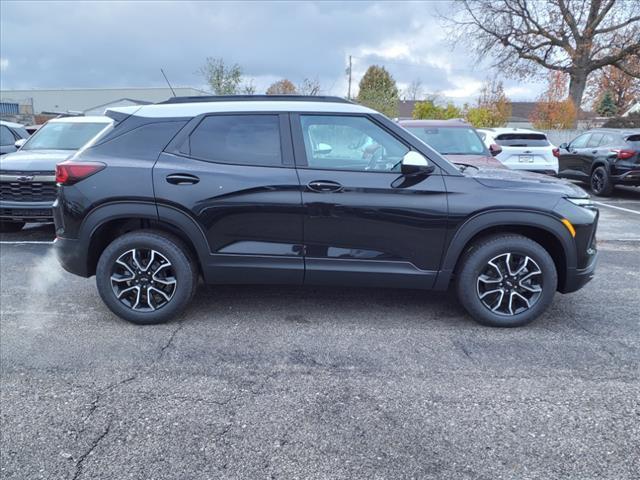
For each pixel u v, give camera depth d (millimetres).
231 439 2693
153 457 2557
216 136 4062
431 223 3926
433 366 3479
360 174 3947
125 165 3998
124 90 55906
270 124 4055
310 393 3141
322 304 4660
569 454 2568
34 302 4754
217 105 4156
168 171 3961
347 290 5039
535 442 2660
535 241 4199
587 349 3723
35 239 7508
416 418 2875
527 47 25266
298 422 2840
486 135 11531
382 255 4012
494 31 25500
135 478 2408
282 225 3969
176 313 4172
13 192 6941
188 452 2592
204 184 3934
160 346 3797
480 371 3406
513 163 10703
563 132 23734
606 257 6445
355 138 4035
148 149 4055
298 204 3920
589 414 2908
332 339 3914
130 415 2914
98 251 4223
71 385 3248
